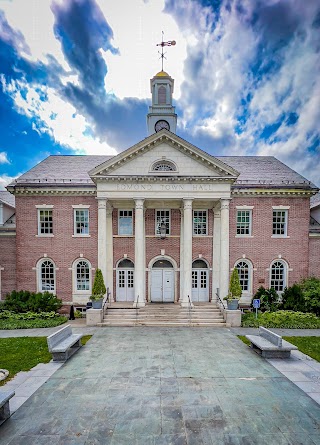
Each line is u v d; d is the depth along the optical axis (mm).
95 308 17812
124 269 22406
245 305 21438
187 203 19672
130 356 11414
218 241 21891
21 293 19984
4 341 13578
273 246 21719
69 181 21781
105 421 6641
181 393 8078
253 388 8383
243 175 23078
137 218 19703
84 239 21562
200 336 14711
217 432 6203
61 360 10789
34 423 6562
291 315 17750
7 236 22344
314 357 11180
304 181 22188
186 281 19500
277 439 5969
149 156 19828
